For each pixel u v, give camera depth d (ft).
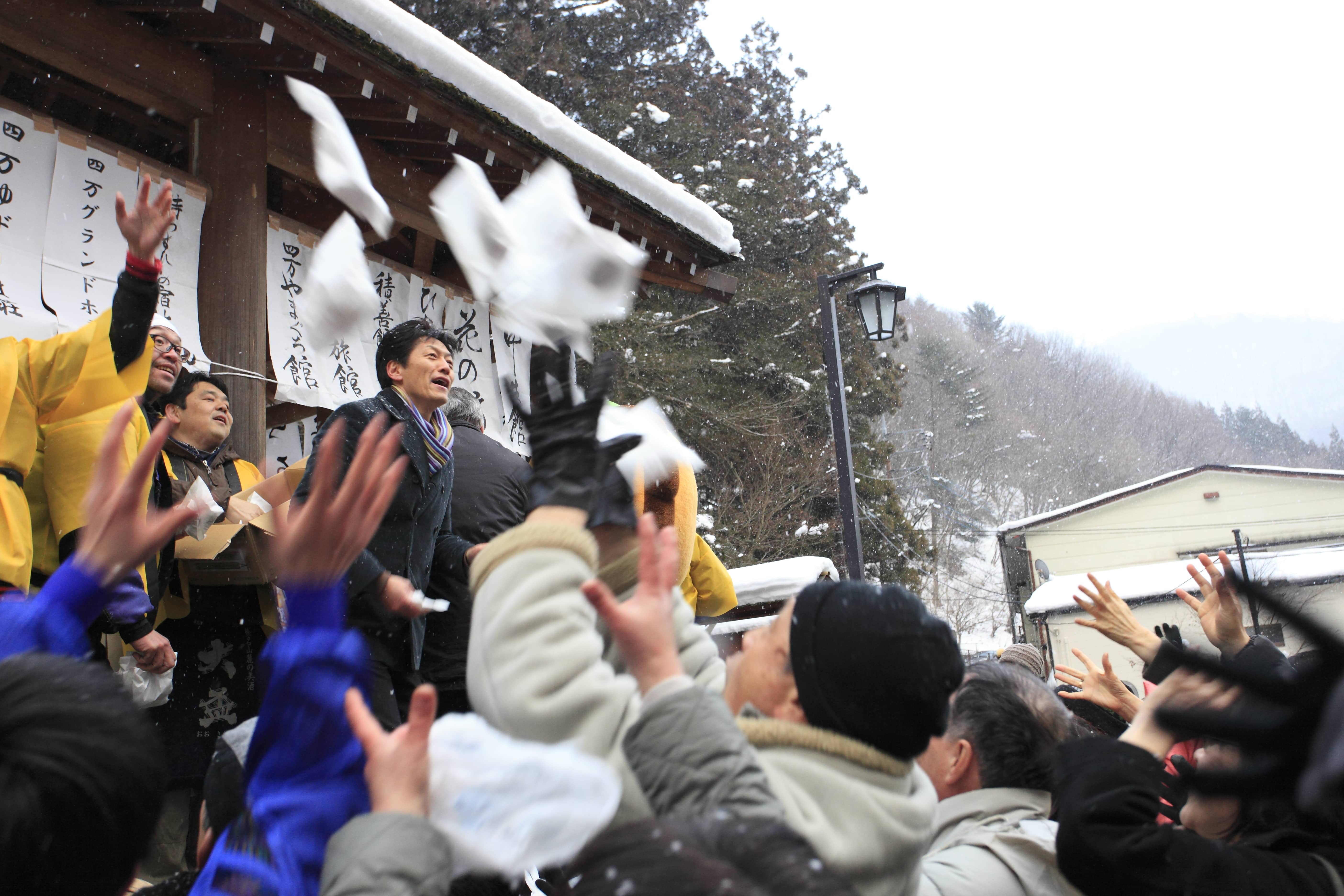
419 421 8.89
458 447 10.69
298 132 16.19
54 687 2.99
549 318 4.09
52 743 2.84
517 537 3.99
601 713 3.78
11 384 8.13
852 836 3.87
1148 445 237.04
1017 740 5.93
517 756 3.29
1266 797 4.33
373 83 14.64
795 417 67.21
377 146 17.43
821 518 69.00
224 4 13.05
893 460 132.77
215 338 14.52
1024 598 93.04
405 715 9.05
